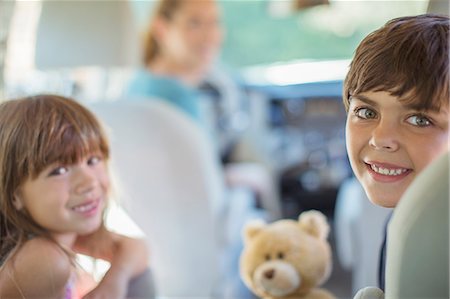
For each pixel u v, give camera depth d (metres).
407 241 0.53
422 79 0.60
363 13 1.15
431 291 0.52
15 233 0.81
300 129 2.91
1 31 1.36
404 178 0.62
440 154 0.57
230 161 2.94
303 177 2.69
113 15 1.84
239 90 3.05
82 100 1.38
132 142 1.40
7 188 0.80
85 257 0.88
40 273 0.78
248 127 2.99
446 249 0.51
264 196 2.38
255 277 0.81
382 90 0.62
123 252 0.94
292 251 0.80
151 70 2.65
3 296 0.78
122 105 1.37
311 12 2.84
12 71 1.40
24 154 0.79
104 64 1.87
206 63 2.95
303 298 0.82
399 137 0.61
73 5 1.72
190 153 1.46
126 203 1.26
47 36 1.68
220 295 1.51
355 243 1.21
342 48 2.00
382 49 0.64
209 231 1.55
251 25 3.08
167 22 2.66
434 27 0.63
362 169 0.66
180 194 1.48
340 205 1.75
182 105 2.17
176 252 1.48
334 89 2.60
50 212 0.81
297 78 2.88
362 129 0.65
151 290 0.99
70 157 0.81
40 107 0.82
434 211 0.51
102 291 0.87
